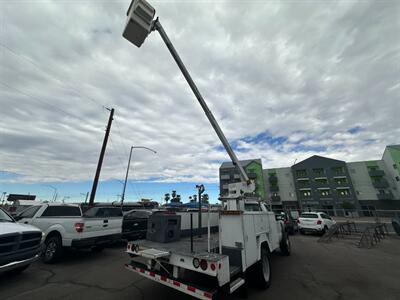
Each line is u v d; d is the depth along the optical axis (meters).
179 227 4.53
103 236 6.91
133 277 4.89
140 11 5.06
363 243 10.12
